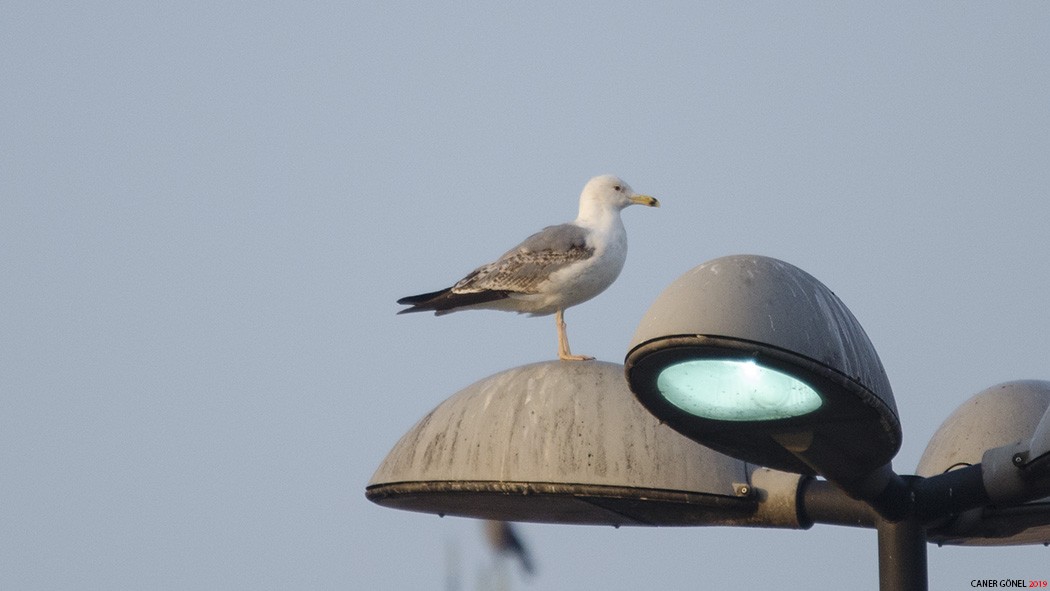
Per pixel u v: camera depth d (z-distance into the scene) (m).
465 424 10.73
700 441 8.72
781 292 7.95
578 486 10.26
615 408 10.59
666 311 7.92
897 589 9.43
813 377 7.89
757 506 10.21
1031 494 9.20
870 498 9.15
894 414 8.29
